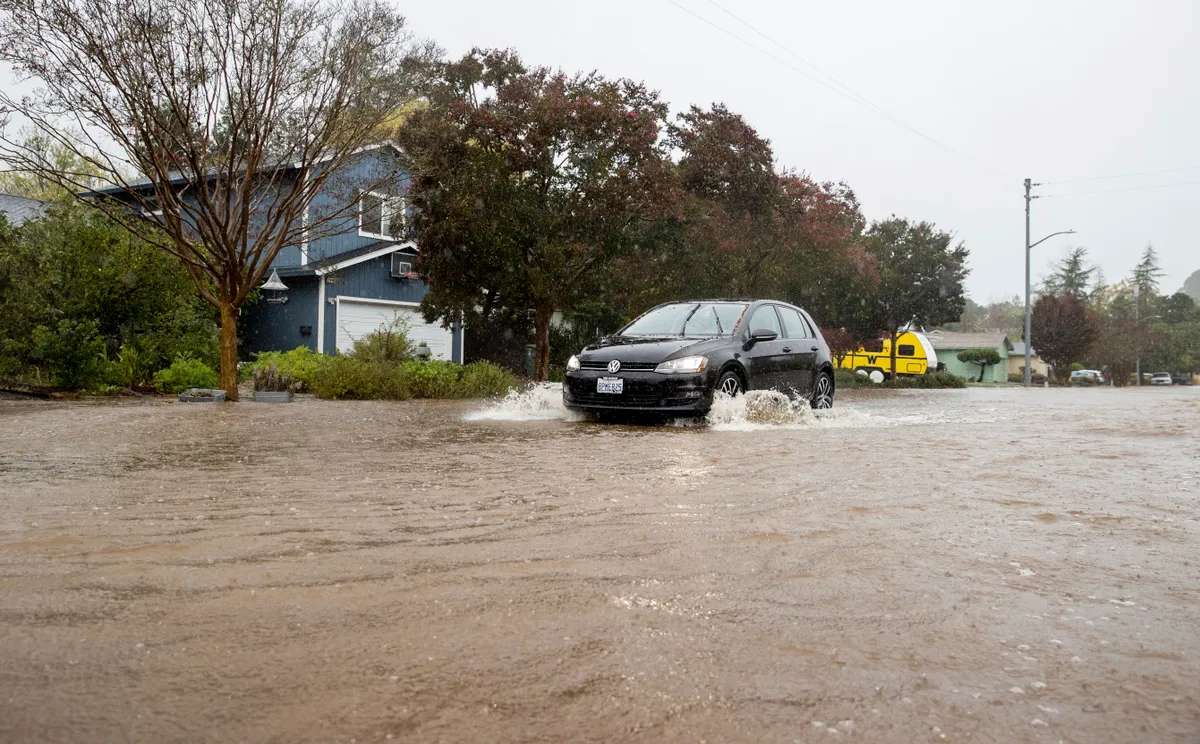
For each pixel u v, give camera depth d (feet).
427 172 47.88
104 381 40.78
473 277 53.42
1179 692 5.38
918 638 6.31
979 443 20.39
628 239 55.57
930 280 113.80
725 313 29.96
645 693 5.21
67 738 4.46
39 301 39.70
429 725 4.72
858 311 112.47
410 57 38.99
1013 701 5.21
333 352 67.31
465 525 10.02
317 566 7.97
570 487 13.02
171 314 44.39
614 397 26.08
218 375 45.47
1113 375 200.34
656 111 56.80
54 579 7.41
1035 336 165.37
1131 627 6.64
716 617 6.69
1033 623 6.70
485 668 5.54
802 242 73.97
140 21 31.99
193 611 6.57
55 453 17.10
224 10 33.96
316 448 18.28
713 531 9.86
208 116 35.09
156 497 11.83
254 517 10.37
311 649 5.80
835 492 12.80
